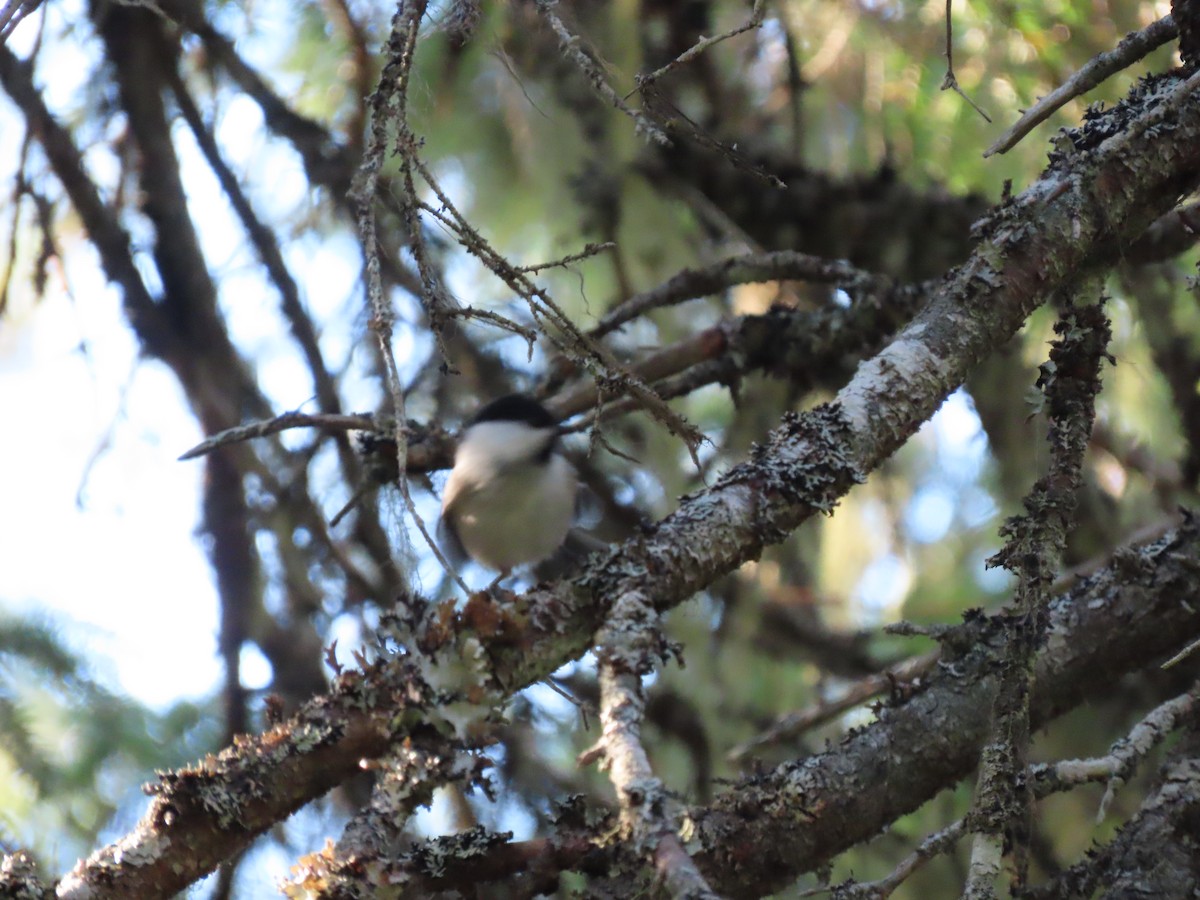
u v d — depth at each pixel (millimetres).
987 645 4680
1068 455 4004
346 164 7438
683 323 7902
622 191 7562
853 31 7305
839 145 7758
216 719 6836
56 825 6238
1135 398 7531
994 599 7727
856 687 6168
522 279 3736
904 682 5465
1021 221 4316
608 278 7812
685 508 3920
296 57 7629
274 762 3627
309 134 7551
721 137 7574
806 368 6914
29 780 6266
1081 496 7383
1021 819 3705
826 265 6793
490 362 7770
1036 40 6605
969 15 6844
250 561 7227
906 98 7277
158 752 6574
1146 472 7609
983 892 3510
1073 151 4504
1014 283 4254
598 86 3627
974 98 6785
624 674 3342
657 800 2840
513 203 7566
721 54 7766
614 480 7844
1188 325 7047
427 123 6164
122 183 7582
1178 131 4363
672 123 3781
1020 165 6949
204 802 3584
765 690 7918
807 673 8109
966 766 4488
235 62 7461
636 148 7430
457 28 4219
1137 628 4770
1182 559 4809
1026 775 3732
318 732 3641
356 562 7570
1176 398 7094
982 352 4246
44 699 6559
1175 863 4074
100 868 3553
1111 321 4180
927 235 7664
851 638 8203
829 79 7570
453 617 3664
